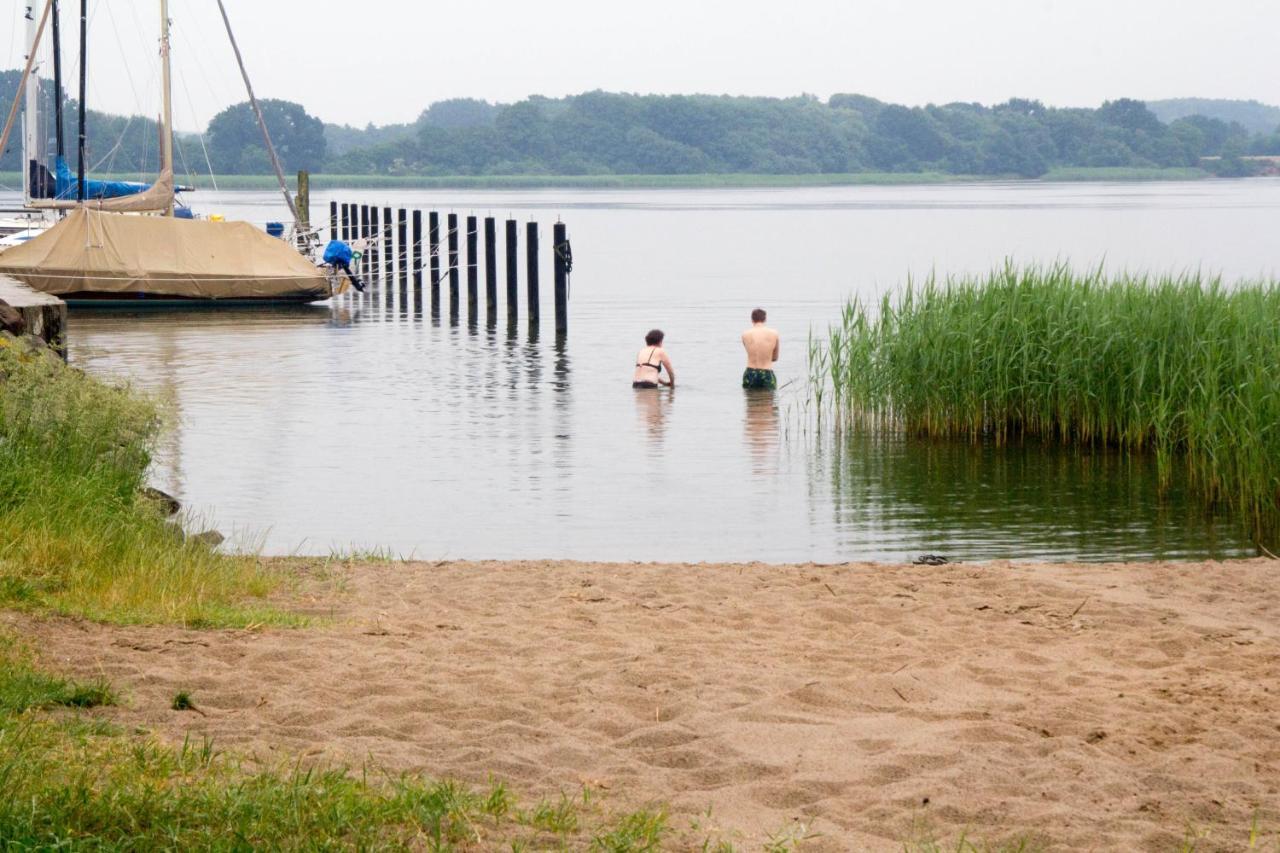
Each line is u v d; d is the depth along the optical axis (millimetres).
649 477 15703
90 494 9750
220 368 24797
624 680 6910
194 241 35438
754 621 8633
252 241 36250
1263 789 5359
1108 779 5402
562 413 20094
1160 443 16969
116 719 5730
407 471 15859
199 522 13172
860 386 19062
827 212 111688
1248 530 13250
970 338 18172
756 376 22344
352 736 5785
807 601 9273
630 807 4996
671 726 6039
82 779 4582
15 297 15164
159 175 39844
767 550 12469
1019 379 18312
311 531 12992
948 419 18484
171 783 4750
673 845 4602
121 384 14734
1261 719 6305
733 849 4590
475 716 6227
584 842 4535
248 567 9953
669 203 139000
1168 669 7359
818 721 6203
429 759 5492
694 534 13062
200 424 18906
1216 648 7934
